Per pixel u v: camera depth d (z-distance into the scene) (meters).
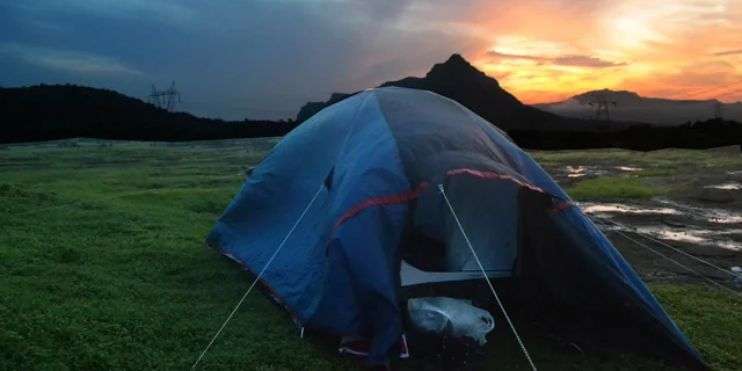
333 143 7.11
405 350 5.29
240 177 19.94
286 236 6.91
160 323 5.89
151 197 13.69
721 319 6.72
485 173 5.64
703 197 15.65
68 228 9.77
